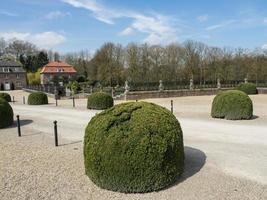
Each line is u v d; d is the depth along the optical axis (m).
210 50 53.50
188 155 7.52
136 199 4.96
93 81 56.84
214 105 14.48
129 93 30.55
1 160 7.48
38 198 5.12
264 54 52.97
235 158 7.23
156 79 50.56
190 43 61.28
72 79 67.19
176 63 52.50
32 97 25.58
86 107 21.41
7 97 31.27
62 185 5.66
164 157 5.31
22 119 15.16
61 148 8.66
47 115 16.61
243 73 50.12
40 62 89.75
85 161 5.75
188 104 22.86
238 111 13.64
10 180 6.01
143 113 5.64
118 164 5.19
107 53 55.88
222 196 5.02
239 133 10.43
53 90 42.06
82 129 11.77
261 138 9.54
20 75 76.00
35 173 6.39
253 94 34.97
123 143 5.20
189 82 37.75
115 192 5.25
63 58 90.31
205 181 5.71
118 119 5.54
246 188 5.36
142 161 5.15
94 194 5.19
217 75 50.84
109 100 20.12
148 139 5.24
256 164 6.76
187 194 5.12
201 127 11.73
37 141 9.73
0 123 12.47
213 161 6.99
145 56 52.03
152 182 5.21
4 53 88.12
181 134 5.93
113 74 53.06
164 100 27.95
